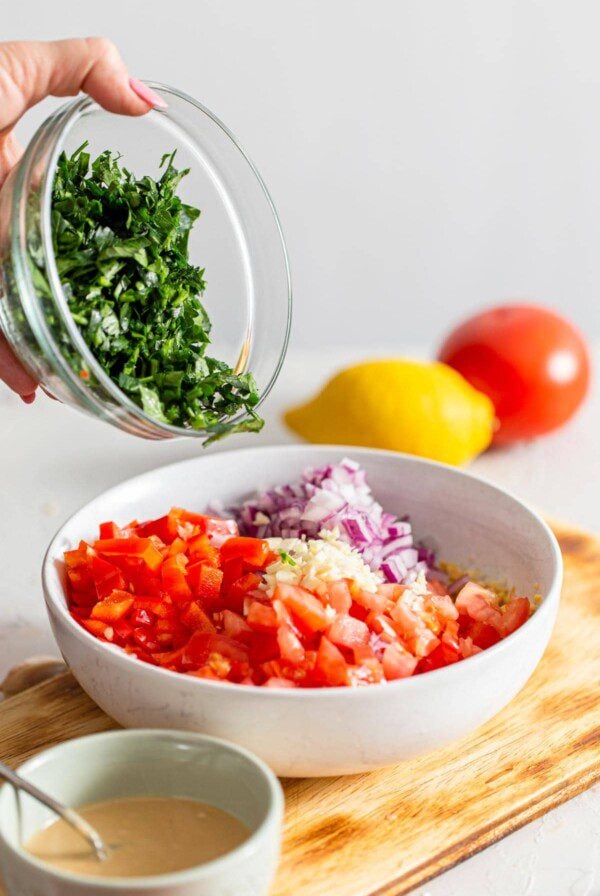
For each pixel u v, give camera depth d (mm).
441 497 1420
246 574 1196
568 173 2906
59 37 2506
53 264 1007
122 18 2520
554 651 1293
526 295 3035
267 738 953
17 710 1172
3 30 2480
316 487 1416
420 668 1102
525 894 928
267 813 798
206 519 1319
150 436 1124
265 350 1256
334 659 1005
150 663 1100
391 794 1035
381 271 2924
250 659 1057
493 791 1037
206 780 874
